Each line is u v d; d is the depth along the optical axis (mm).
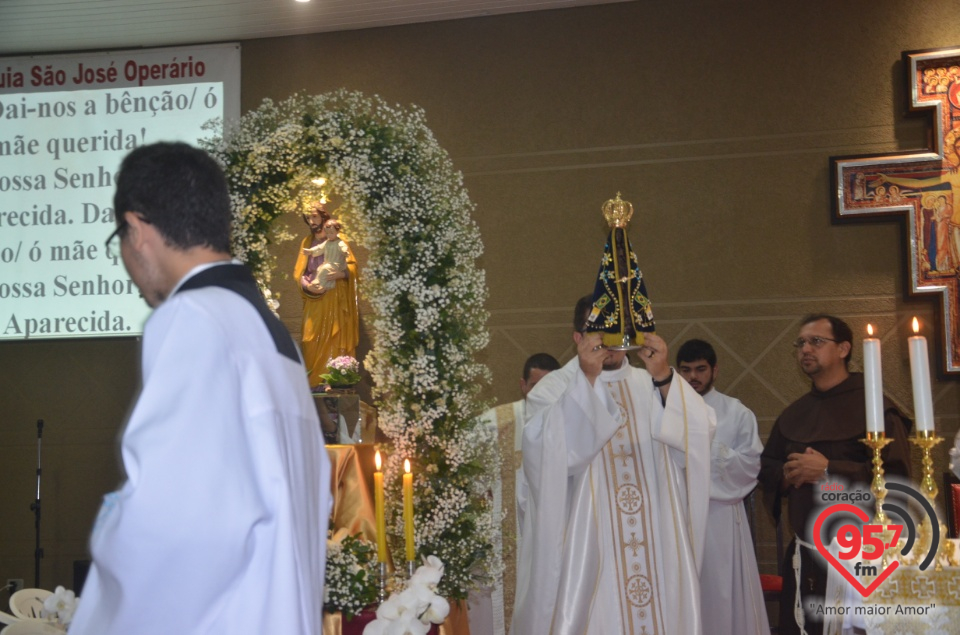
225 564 1354
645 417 3582
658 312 5562
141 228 1545
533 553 3441
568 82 5793
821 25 5539
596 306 3459
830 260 5418
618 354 3684
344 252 4707
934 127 5266
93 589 1426
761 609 4102
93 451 6031
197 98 6098
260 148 3150
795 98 5535
